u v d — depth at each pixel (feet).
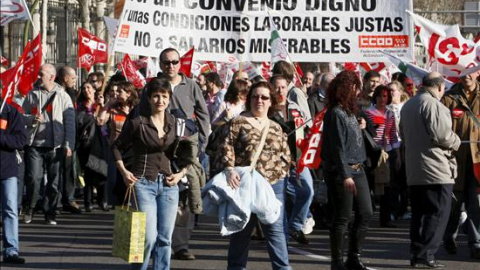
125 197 41.70
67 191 74.64
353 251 47.88
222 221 42.88
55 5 164.04
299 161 51.08
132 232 39.81
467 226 53.78
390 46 58.95
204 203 43.39
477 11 132.98
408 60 59.00
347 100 46.26
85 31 95.30
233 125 43.73
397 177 68.03
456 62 63.87
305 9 58.95
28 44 56.03
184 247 51.90
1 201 49.52
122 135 41.47
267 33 58.44
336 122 45.96
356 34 59.06
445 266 51.11
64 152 66.85
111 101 58.65
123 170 41.32
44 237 59.98
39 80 66.64
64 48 159.53
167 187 41.93
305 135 57.52
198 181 51.03
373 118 67.36
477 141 53.11
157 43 57.36
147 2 57.06
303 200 57.11
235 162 43.70
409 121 50.03
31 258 51.65
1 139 47.78
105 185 76.18
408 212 77.77
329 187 46.85
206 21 58.13
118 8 66.64
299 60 59.26
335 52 59.21
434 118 49.01
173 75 51.29
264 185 42.93
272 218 42.91
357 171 46.75
